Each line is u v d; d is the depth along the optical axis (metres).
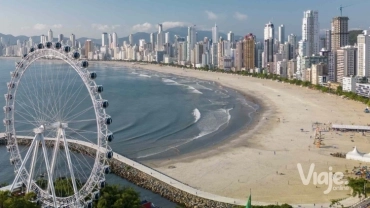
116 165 157.12
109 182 144.00
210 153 177.75
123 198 105.12
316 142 192.25
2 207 94.06
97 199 102.25
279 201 124.31
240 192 132.62
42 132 102.69
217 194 131.12
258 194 130.75
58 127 103.50
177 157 172.88
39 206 99.69
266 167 157.00
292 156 170.62
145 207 115.19
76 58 100.94
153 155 176.25
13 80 114.44
